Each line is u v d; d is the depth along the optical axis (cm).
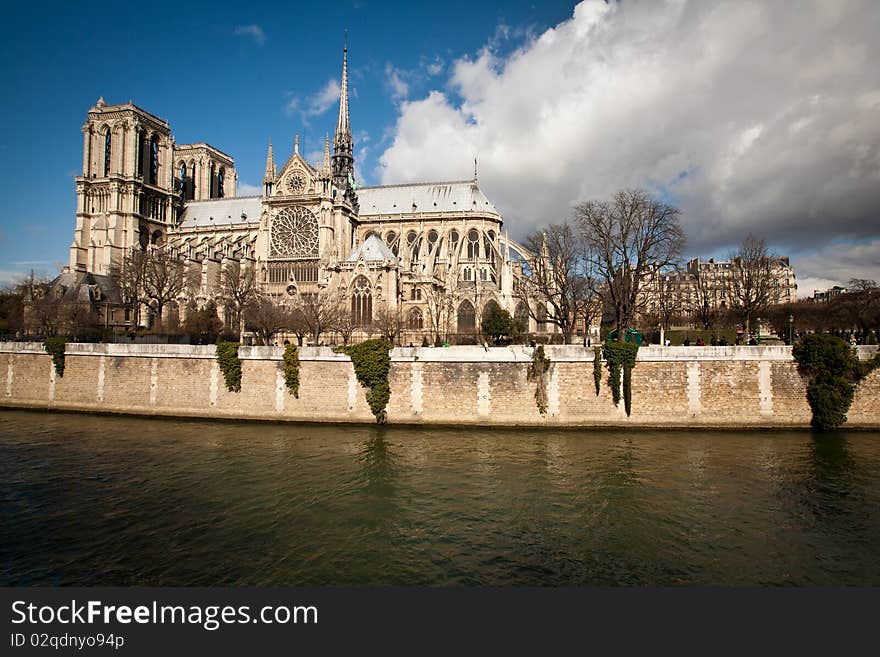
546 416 4650
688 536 2559
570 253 6266
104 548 2434
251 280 8812
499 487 3238
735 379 4538
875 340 6456
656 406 4591
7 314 8619
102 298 9156
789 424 4497
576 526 2677
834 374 4438
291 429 4728
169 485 3291
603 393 4634
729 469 3534
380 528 2656
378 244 9344
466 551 2409
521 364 4694
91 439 4425
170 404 5284
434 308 8581
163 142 13575
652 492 3139
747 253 8169
